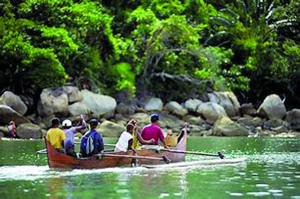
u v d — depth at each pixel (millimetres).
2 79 57062
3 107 50312
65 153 23344
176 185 18531
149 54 67688
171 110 65625
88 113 56812
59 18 60344
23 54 54656
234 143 44969
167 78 71000
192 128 61969
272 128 65750
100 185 18562
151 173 22188
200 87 71188
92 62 63344
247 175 21406
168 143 28656
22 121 51344
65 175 21406
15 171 22781
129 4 73938
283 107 68188
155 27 66812
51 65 55375
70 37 59938
